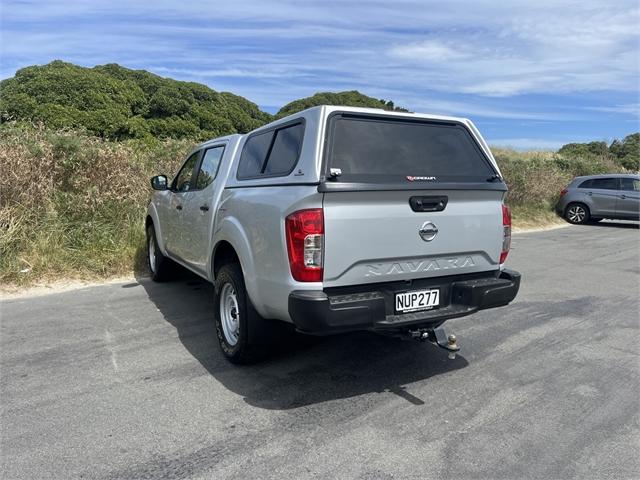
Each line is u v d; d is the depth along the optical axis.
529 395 3.77
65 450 3.00
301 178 3.40
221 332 4.43
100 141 9.87
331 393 3.79
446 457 2.94
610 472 2.80
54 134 9.01
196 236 5.23
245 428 3.27
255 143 4.41
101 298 6.41
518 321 5.59
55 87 18.53
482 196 3.94
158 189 6.17
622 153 39.94
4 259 6.98
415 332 3.85
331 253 3.32
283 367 4.28
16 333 5.07
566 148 37.59
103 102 19.16
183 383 3.94
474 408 3.56
